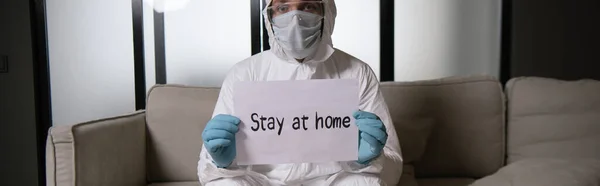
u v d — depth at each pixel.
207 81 1.95
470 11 1.93
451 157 1.43
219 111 1.02
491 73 1.97
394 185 1.01
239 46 1.92
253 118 0.83
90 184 1.10
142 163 1.42
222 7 1.90
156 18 1.90
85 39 1.92
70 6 1.90
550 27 1.93
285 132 0.84
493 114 1.44
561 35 1.93
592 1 1.92
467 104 1.43
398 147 1.02
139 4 1.88
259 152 0.84
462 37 1.94
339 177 0.91
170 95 1.46
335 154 0.85
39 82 1.91
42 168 1.94
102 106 1.96
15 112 1.91
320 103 0.84
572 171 1.08
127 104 1.96
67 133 1.04
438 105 1.43
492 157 1.43
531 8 1.92
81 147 1.06
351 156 0.86
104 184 1.16
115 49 1.92
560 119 1.37
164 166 1.44
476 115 1.43
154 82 1.94
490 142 1.43
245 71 1.04
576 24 1.93
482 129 1.43
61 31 1.91
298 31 0.94
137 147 1.38
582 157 1.29
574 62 1.95
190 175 1.43
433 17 1.92
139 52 1.90
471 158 1.42
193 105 1.44
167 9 1.90
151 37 1.92
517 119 1.44
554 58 1.95
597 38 1.94
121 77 1.94
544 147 1.38
